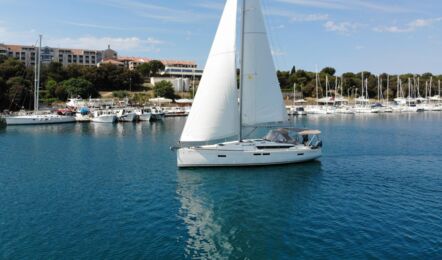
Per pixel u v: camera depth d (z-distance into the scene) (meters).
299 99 155.88
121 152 44.75
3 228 20.70
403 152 44.75
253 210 23.70
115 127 76.06
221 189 28.06
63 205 24.58
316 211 23.42
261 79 33.59
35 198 26.06
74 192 27.53
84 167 36.06
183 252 17.92
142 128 74.12
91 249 18.20
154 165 36.75
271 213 23.14
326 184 29.58
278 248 18.33
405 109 133.62
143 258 17.34
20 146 49.56
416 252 17.70
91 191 27.78
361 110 125.81
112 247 18.44
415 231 20.11
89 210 23.61
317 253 17.73
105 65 165.75
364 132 67.25
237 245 18.70
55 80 144.62
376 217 22.30
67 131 68.19
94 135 62.12
